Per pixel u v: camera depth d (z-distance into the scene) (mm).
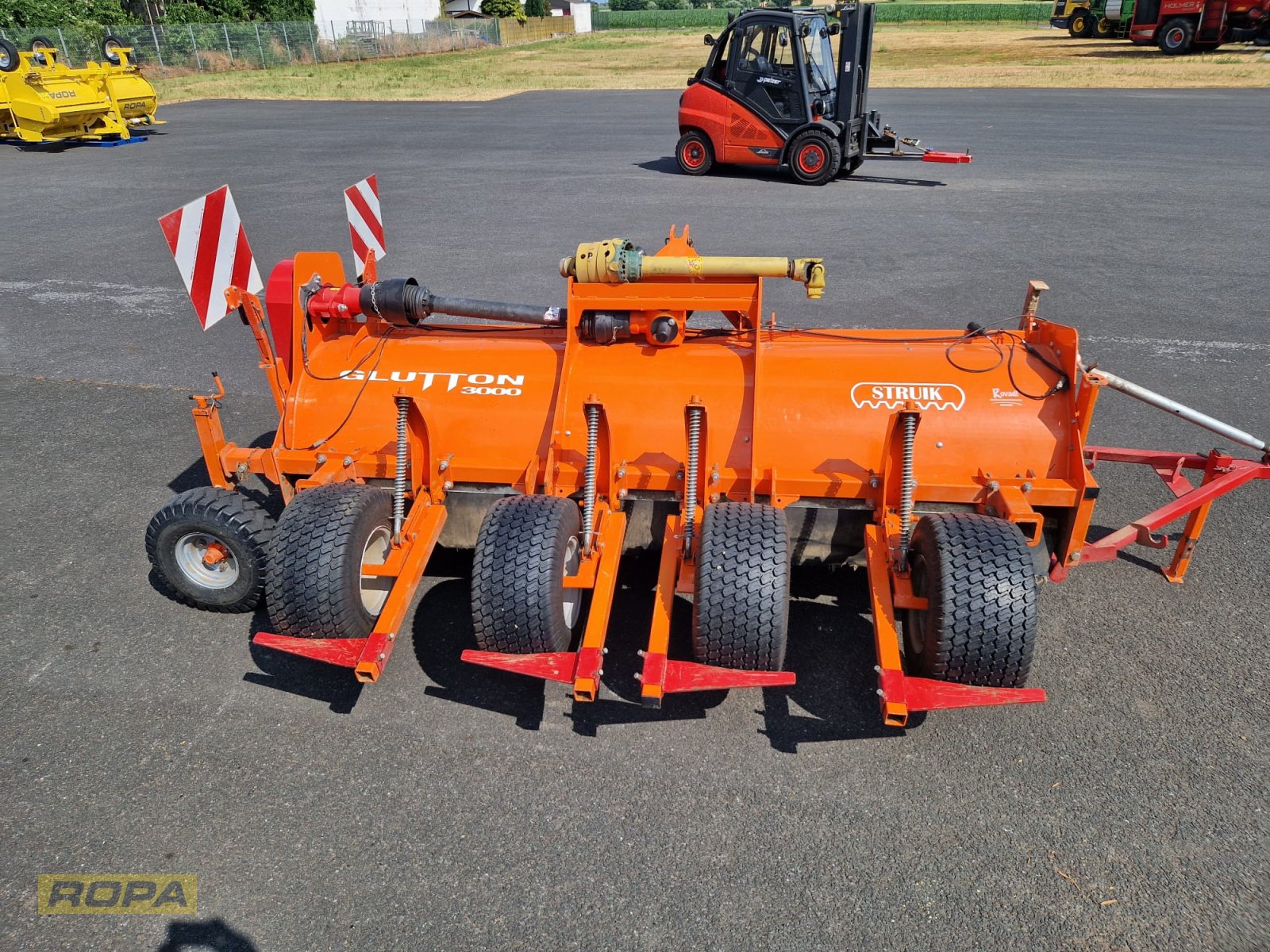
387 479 4426
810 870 3154
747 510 3830
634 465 4273
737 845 3256
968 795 3457
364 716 3908
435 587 4766
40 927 3010
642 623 4488
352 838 3314
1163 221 12648
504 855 3230
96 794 3520
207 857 3250
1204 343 8242
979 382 4305
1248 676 4094
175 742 3777
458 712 3928
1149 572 4891
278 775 3600
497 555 3688
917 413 3875
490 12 74562
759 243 11633
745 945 2904
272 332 4617
